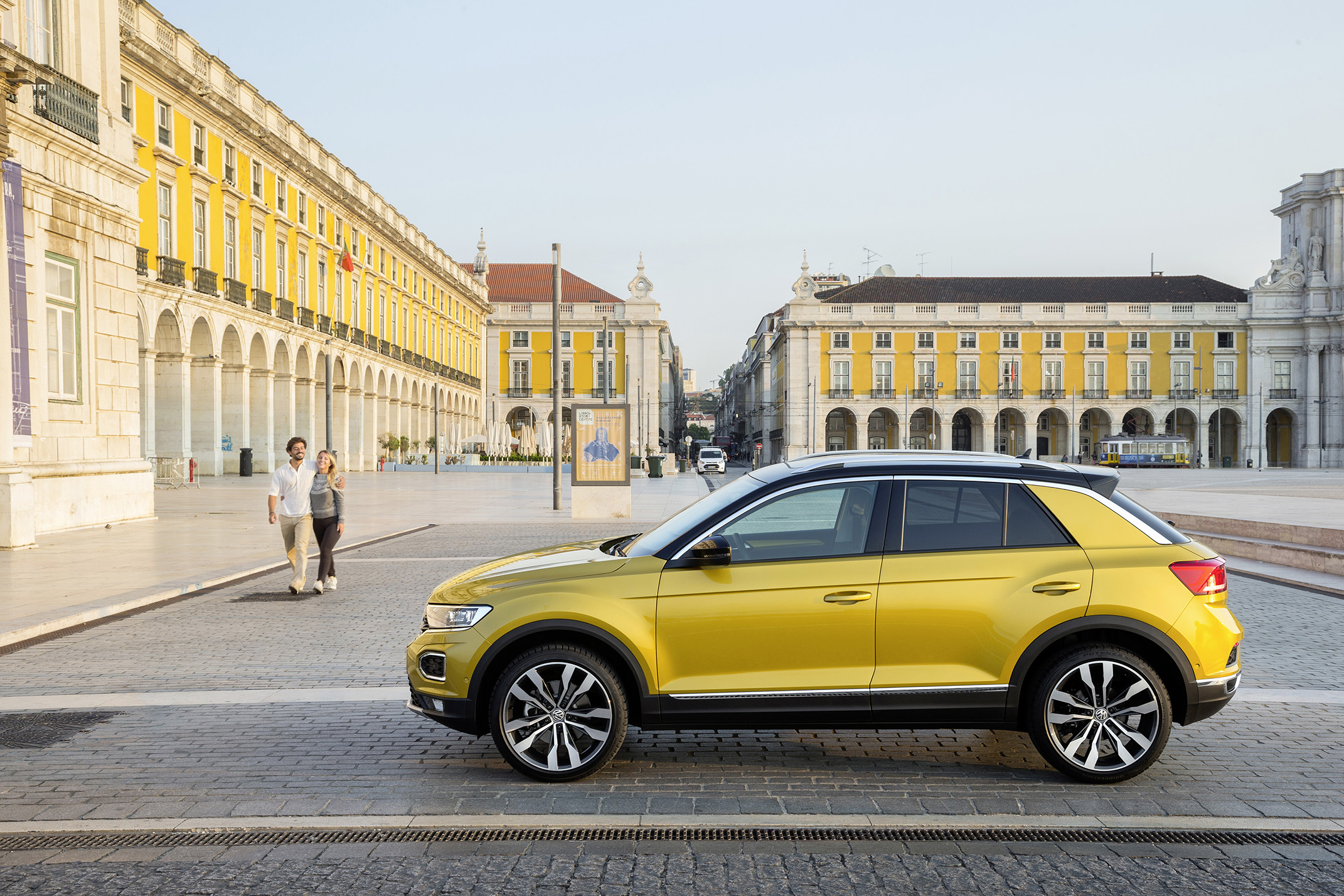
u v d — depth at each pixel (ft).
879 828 12.40
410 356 185.16
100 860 11.39
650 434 259.60
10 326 42.06
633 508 72.95
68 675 20.43
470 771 14.51
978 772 14.57
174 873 11.03
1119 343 240.73
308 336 129.90
